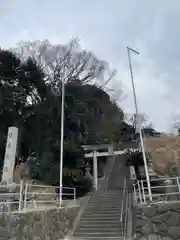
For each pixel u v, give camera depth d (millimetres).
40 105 23234
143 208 9445
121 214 12484
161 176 15047
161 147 17375
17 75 23375
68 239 11227
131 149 20375
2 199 8859
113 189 19562
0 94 20672
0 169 18953
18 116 21594
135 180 16203
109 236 11078
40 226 9156
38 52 30016
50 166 18453
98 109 29062
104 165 25000
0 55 22625
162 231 8836
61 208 11758
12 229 7160
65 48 31750
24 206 8234
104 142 26062
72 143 20516
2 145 19766
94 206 14625
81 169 19328
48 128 22797
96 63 32906
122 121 31766
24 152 22141
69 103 24859
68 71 30141
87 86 29094
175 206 8930
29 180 15766
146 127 33375
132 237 10195
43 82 24609
